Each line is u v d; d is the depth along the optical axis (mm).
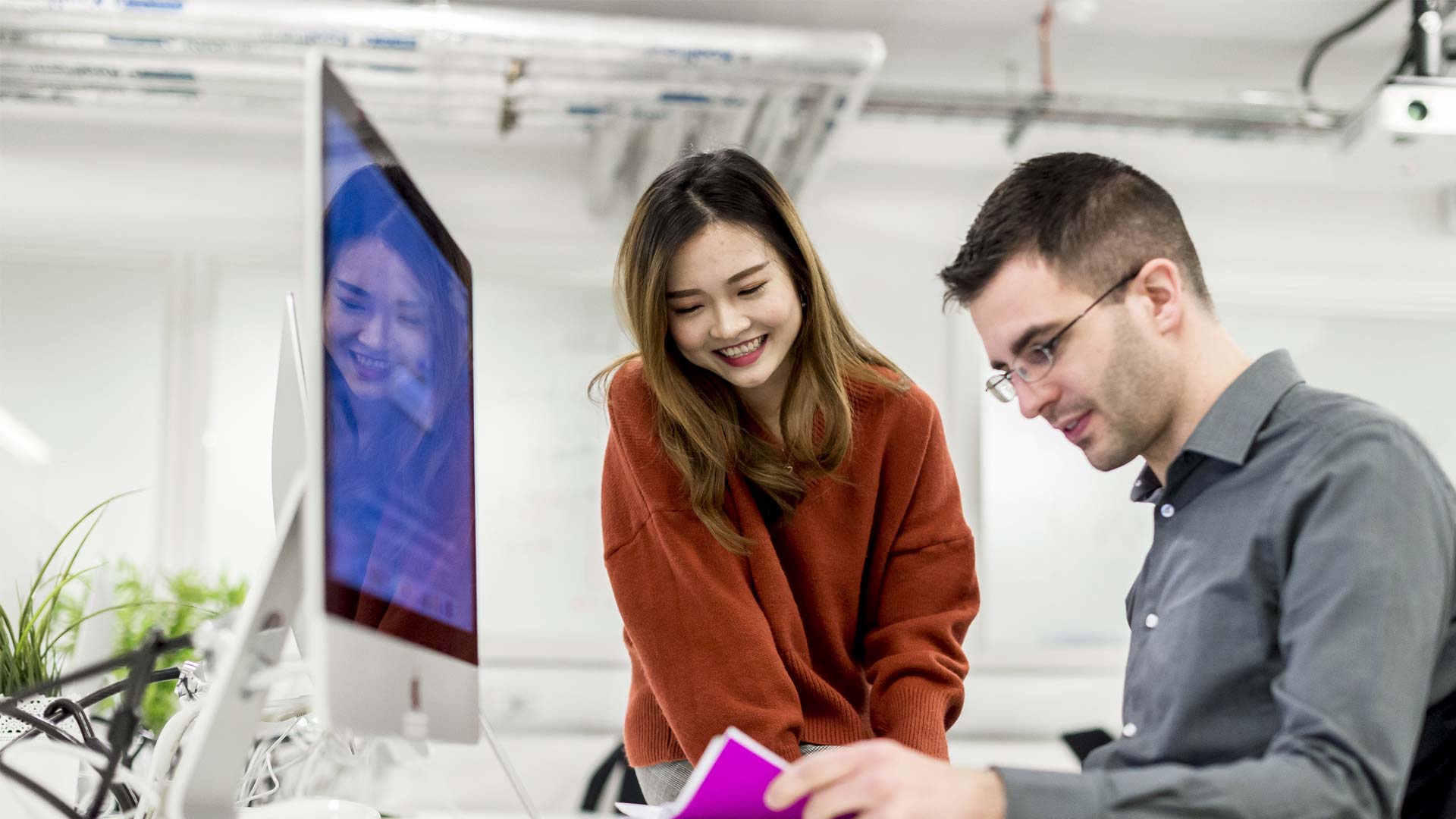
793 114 3854
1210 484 1149
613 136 3887
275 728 1187
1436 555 991
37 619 1632
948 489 1673
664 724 1619
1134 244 1130
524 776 3910
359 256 966
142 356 4105
